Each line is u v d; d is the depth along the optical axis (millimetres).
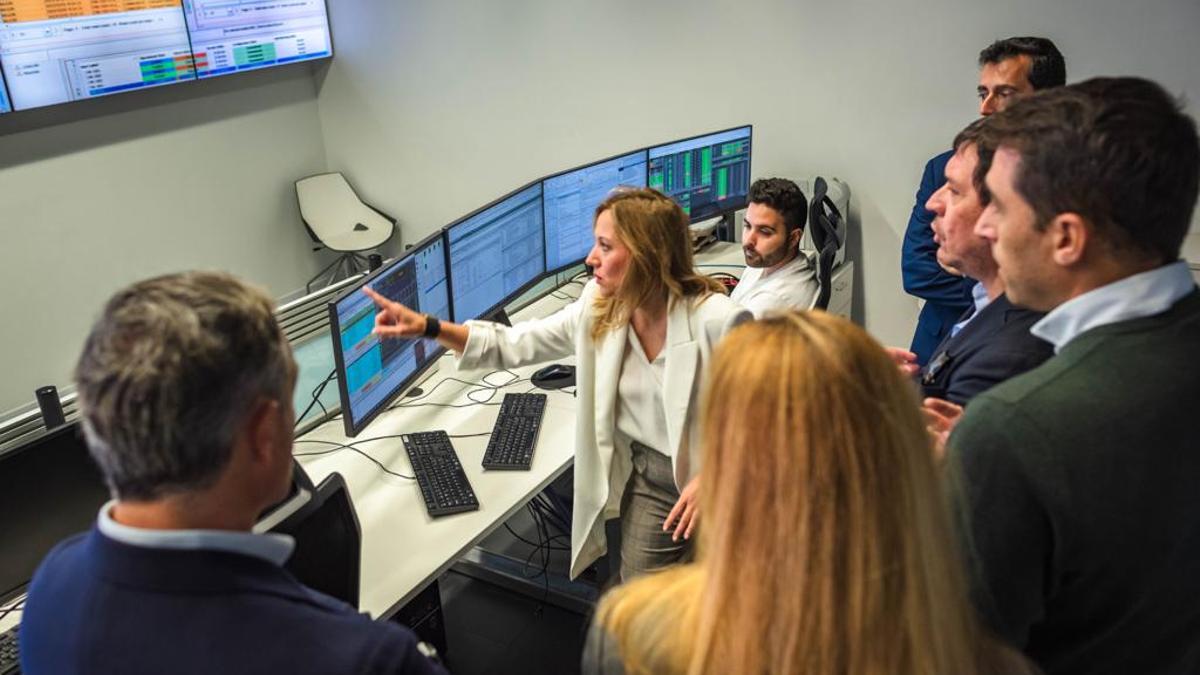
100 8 3705
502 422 2295
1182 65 2920
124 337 743
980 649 722
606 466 1995
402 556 1805
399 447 2217
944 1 3211
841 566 634
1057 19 3055
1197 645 969
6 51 3465
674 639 707
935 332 2418
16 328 3736
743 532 662
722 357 701
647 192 1875
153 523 772
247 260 4648
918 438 670
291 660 748
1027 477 844
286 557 836
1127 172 835
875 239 3662
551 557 2797
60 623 766
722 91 3740
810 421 642
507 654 2502
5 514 1558
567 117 4145
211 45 4137
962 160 1271
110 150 3928
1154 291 864
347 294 1932
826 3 3412
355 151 4820
